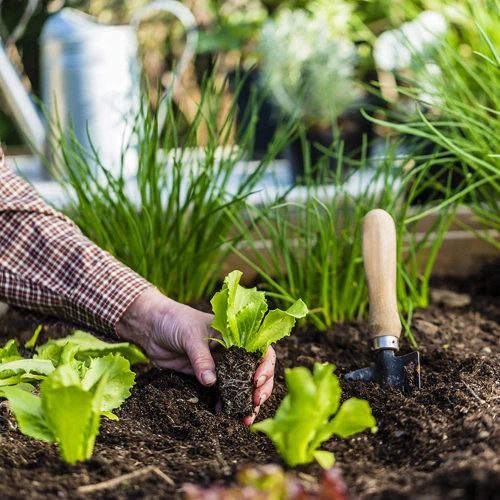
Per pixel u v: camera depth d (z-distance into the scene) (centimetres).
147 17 397
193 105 383
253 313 119
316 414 90
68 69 230
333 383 91
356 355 151
